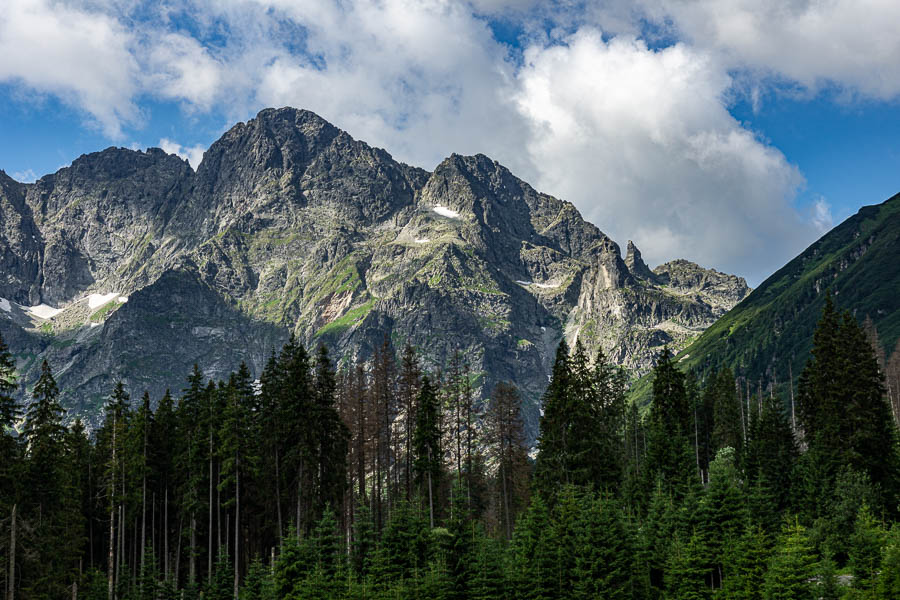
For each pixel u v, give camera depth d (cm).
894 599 5578
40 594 7250
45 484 7669
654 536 7156
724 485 7150
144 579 7894
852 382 8150
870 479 7662
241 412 8169
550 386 8638
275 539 8500
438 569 6606
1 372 7144
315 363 8594
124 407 9019
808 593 5884
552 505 7938
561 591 6619
